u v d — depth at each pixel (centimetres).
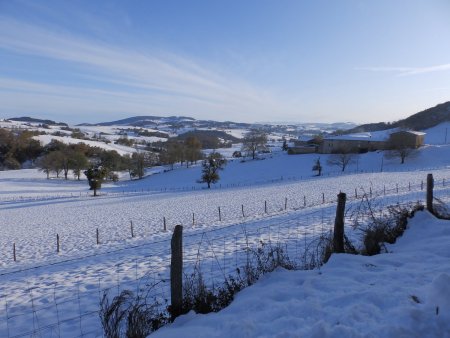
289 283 651
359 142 10631
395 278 617
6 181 10200
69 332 697
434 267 666
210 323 543
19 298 996
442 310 455
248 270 762
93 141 19538
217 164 8406
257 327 486
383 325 439
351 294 539
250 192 5550
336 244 821
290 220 2006
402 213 1120
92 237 2627
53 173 12512
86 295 944
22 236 2888
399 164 8469
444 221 1045
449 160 8356
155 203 5009
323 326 445
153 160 14800
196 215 3416
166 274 1094
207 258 1188
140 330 578
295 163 10356
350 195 3906
